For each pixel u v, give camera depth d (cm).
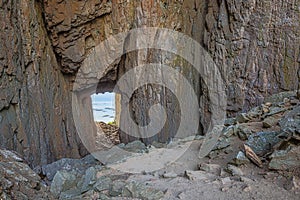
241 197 297
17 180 356
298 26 654
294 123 418
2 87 605
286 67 666
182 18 935
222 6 784
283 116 502
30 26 758
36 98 765
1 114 599
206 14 852
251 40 721
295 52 656
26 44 729
